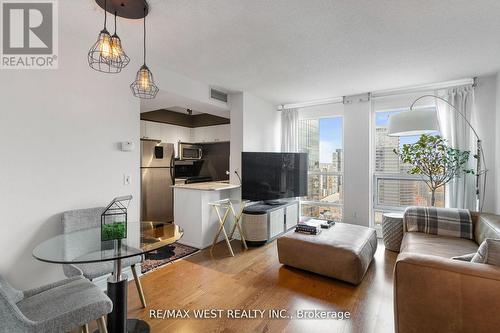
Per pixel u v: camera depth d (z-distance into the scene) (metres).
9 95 1.97
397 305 1.58
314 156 5.04
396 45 2.54
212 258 3.33
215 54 2.76
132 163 2.80
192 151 5.97
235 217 3.83
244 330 1.90
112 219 2.45
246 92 4.24
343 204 4.52
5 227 1.95
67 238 1.94
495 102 3.40
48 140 2.17
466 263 1.47
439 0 1.83
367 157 4.30
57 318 1.34
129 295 2.39
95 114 2.48
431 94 3.93
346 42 2.48
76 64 2.35
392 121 3.00
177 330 1.90
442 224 3.02
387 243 3.62
